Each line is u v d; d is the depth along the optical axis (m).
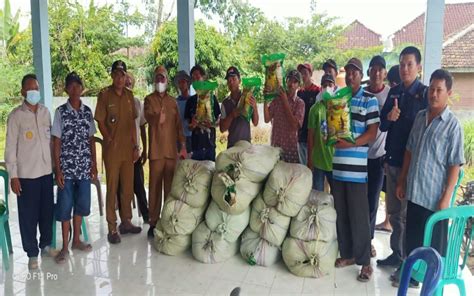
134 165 3.79
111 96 3.38
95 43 9.40
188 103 3.65
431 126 2.37
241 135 3.50
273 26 8.76
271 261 2.98
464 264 2.25
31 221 2.98
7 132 2.86
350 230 2.89
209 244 3.05
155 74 3.45
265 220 2.94
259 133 5.86
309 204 2.95
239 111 3.41
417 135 2.48
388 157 2.91
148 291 2.67
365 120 2.66
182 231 3.13
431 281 1.30
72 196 3.16
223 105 3.65
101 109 3.37
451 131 2.28
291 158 3.49
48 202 3.09
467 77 7.31
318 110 3.16
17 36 9.77
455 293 2.59
